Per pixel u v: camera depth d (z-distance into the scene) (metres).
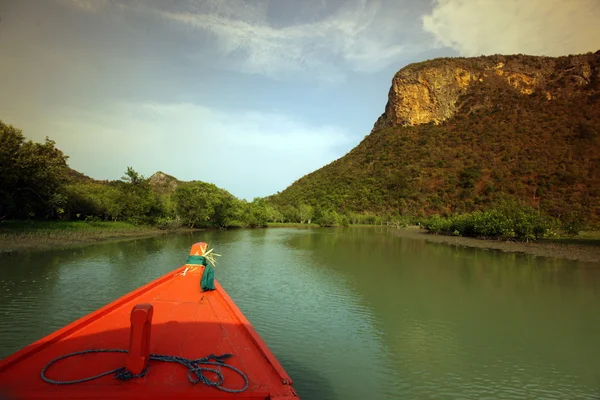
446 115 129.62
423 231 62.19
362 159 125.38
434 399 6.41
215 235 42.34
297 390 6.54
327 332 9.48
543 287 15.68
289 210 88.31
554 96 121.00
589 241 37.81
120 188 45.31
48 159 30.44
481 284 16.12
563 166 81.56
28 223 31.39
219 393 3.05
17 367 3.37
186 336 4.53
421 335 9.52
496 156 96.31
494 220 40.25
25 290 12.28
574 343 9.18
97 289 12.65
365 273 18.30
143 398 2.94
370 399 6.31
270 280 15.66
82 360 3.54
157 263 18.50
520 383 7.10
